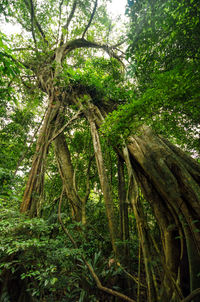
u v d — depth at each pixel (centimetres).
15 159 495
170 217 266
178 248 236
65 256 288
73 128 685
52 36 867
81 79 560
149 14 301
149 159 314
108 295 266
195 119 261
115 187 657
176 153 310
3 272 231
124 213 347
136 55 334
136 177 345
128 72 416
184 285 198
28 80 703
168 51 277
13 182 335
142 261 347
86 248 363
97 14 875
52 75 618
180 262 216
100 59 677
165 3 266
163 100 203
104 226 496
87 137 686
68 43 807
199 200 219
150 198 304
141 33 312
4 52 266
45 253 262
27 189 367
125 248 296
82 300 234
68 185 530
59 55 719
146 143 348
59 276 252
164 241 260
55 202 559
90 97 540
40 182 400
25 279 246
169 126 289
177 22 240
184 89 176
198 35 235
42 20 830
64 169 567
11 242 237
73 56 900
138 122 253
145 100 218
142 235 214
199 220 212
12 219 265
